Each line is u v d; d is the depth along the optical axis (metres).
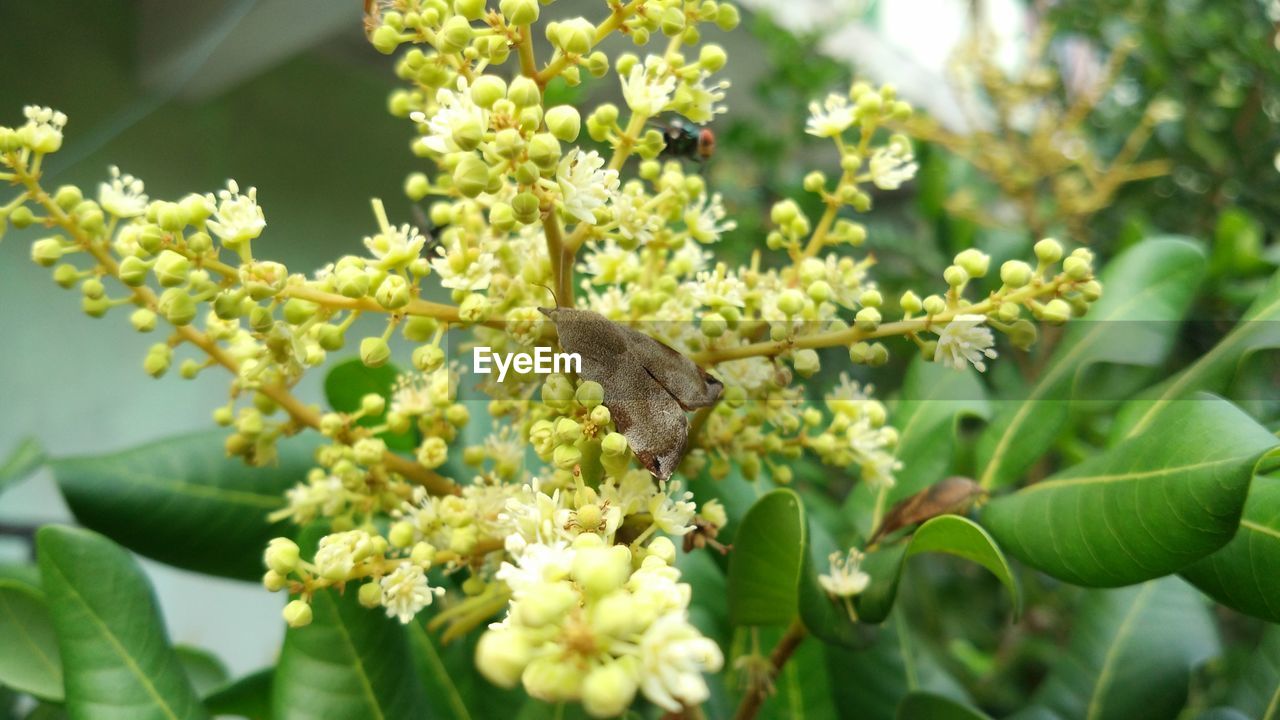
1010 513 0.20
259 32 0.38
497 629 0.13
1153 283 0.24
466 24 0.16
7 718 0.23
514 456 0.19
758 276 0.19
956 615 0.52
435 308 0.17
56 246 0.17
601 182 0.16
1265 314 0.21
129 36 0.38
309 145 0.46
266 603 0.57
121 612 0.19
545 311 0.16
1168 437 0.18
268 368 0.17
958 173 0.57
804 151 0.64
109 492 0.22
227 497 0.23
